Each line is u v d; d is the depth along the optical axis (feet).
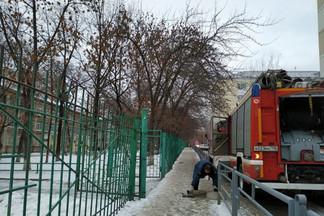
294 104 26.16
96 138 16.25
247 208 22.85
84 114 15.88
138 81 58.54
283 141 23.97
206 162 27.78
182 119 80.18
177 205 22.84
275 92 23.76
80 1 51.01
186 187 32.30
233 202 17.92
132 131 24.48
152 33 55.77
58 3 51.26
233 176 18.07
